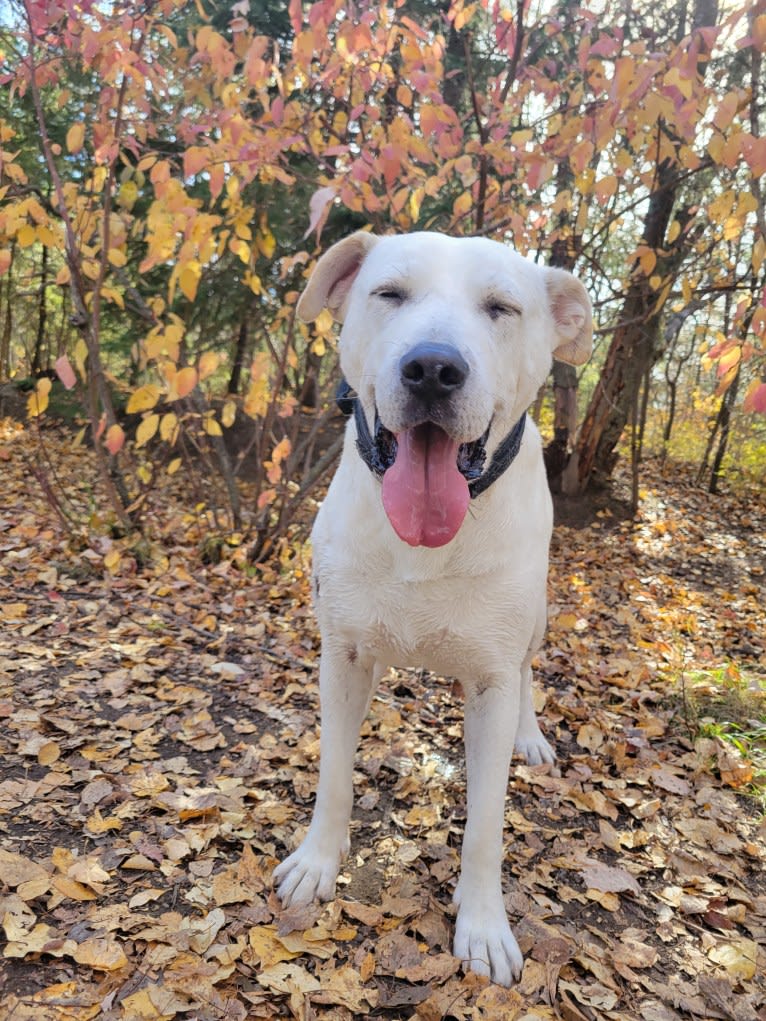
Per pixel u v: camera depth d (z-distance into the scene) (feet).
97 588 15.44
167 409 24.94
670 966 6.86
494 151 14.35
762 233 11.35
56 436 39.93
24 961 5.86
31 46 14.33
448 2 25.84
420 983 6.15
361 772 9.37
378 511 6.59
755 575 25.36
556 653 14.64
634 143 12.88
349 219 29.37
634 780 9.93
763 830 9.20
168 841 7.46
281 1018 5.72
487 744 6.80
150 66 14.16
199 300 30.32
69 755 8.84
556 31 14.73
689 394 49.83
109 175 14.51
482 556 6.51
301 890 6.88
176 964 5.95
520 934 6.84
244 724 10.25
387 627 6.79
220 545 18.52
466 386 5.74
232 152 13.07
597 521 31.37
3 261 13.69
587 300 7.54
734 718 12.20
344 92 14.49
